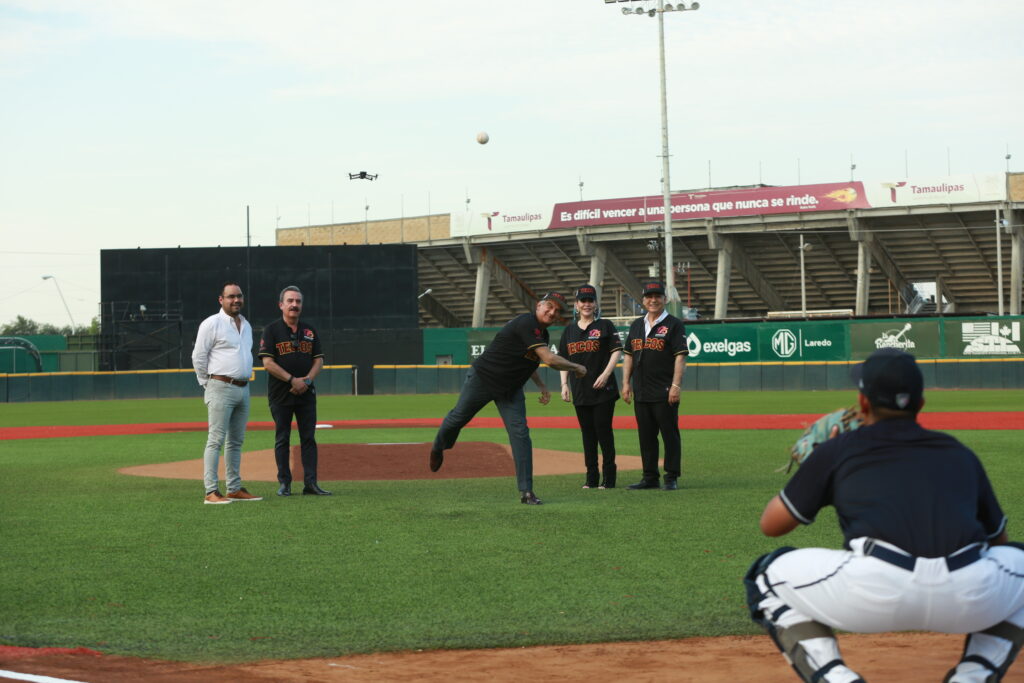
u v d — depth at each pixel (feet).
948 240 175.83
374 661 14.76
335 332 139.85
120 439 59.67
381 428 65.41
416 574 20.42
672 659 14.73
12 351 160.45
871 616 10.01
